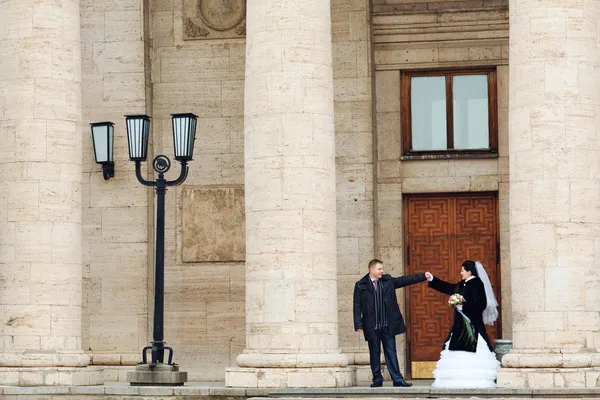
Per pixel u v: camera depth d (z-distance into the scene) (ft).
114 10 109.29
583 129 87.45
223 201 108.78
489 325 108.37
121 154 108.06
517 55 88.69
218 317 107.86
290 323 88.79
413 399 83.66
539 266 86.84
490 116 109.70
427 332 109.29
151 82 110.01
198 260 108.47
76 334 93.97
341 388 85.30
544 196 86.99
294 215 89.25
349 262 106.63
